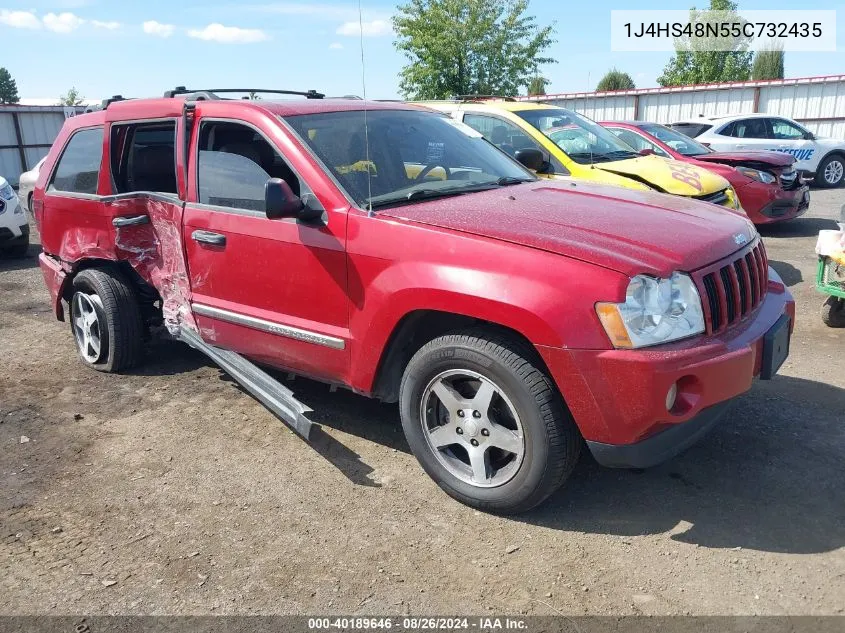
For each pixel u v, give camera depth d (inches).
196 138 164.6
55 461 152.9
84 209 193.8
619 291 108.2
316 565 115.4
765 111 801.6
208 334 169.0
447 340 124.0
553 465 117.2
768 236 394.6
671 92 856.9
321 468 146.8
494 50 807.7
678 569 110.7
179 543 122.6
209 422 170.1
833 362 192.7
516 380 115.9
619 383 108.0
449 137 174.2
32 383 198.1
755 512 124.8
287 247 144.1
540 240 117.2
